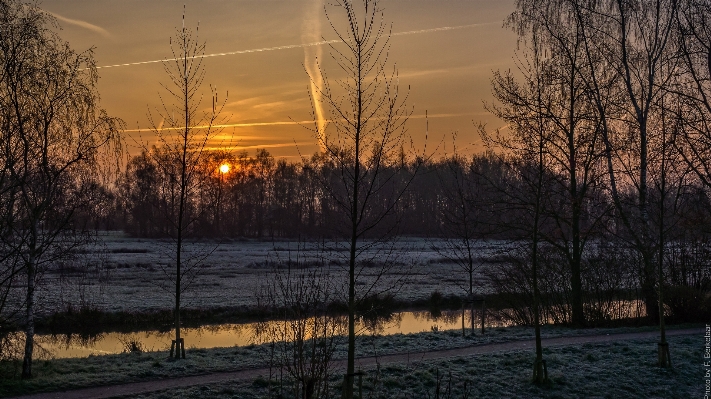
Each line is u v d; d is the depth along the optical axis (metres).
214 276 41.31
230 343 22.75
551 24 21.97
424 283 39.53
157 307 29.42
